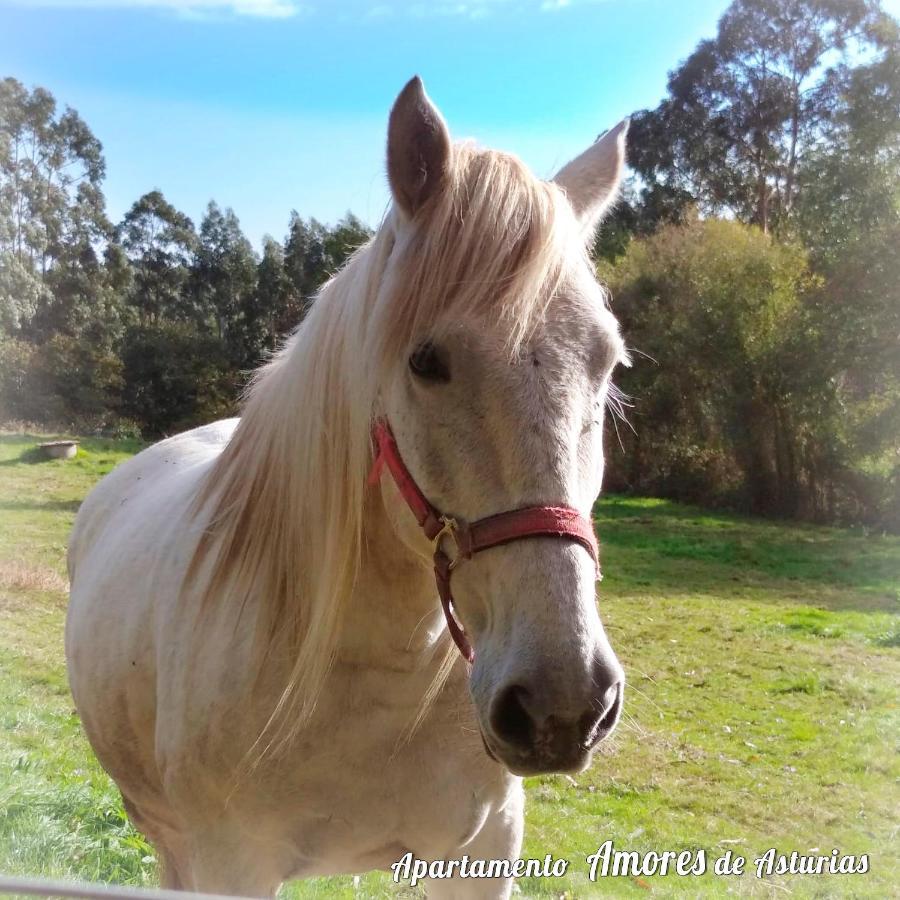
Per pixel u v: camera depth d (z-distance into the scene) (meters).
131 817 2.79
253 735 1.79
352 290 1.75
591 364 1.44
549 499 1.36
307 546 1.77
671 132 33.69
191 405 37.00
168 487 2.68
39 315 39.41
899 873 4.60
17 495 15.63
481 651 1.40
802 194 21.47
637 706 7.40
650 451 22.56
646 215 34.03
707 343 20.41
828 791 5.76
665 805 5.46
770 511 20.12
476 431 1.39
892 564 14.45
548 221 1.42
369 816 1.83
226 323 46.34
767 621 10.52
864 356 18.48
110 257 44.66
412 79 1.46
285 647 1.78
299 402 1.83
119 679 2.32
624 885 4.20
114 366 34.72
